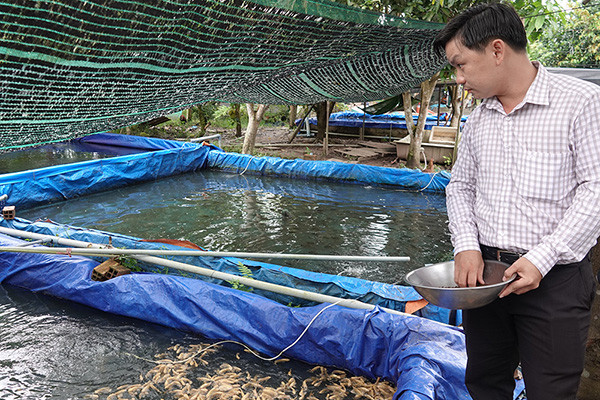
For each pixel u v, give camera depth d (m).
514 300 2.03
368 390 4.16
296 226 9.77
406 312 4.67
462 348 3.90
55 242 6.48
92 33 2.44
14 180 10.69
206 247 8.50
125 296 5.61
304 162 14.33
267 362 4.77
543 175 1.87
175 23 2.74
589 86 1.78
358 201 11.80
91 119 3.64
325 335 4.55
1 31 2.13
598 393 2.87
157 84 3.48
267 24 3.35
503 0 8.86
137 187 13.17
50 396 4.32
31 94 2.72
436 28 5.07
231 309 5.10
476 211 2.17
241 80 4.53
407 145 15.55
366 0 9.97
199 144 15.72
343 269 7.61
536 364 1.99
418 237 9.13
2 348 5.08
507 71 1.85
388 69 6.45
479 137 2.09
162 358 4.89
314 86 7.05
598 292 2.79
